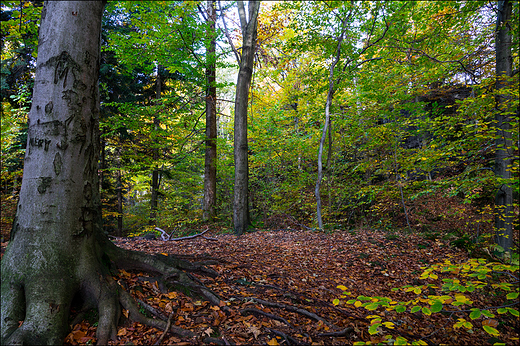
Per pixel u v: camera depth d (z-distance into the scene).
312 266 5.86
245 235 9.27
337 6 8.71
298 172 14.23
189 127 13.88
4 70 9.79
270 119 14.22
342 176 12.79
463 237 7.44
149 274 3.47
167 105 11.83
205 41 9.83
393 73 9.98
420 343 2.36
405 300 4.83
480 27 8.52
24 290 2.39
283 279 4.62
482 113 7.29
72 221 2.68
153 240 7.50
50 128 2.59
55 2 2.68
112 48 9.38
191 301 3.25
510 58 7.01
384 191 10.19
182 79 12.56
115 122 11.14
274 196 13.94
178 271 3.53
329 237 8.42
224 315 3.07
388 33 8.87
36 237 2.51
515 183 6.73
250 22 10.28
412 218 10.91
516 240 8.46
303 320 3.25
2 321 2.21
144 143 12.55
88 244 2.82
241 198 10.10
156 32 8.67
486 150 7.86
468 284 2.32
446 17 7.54
